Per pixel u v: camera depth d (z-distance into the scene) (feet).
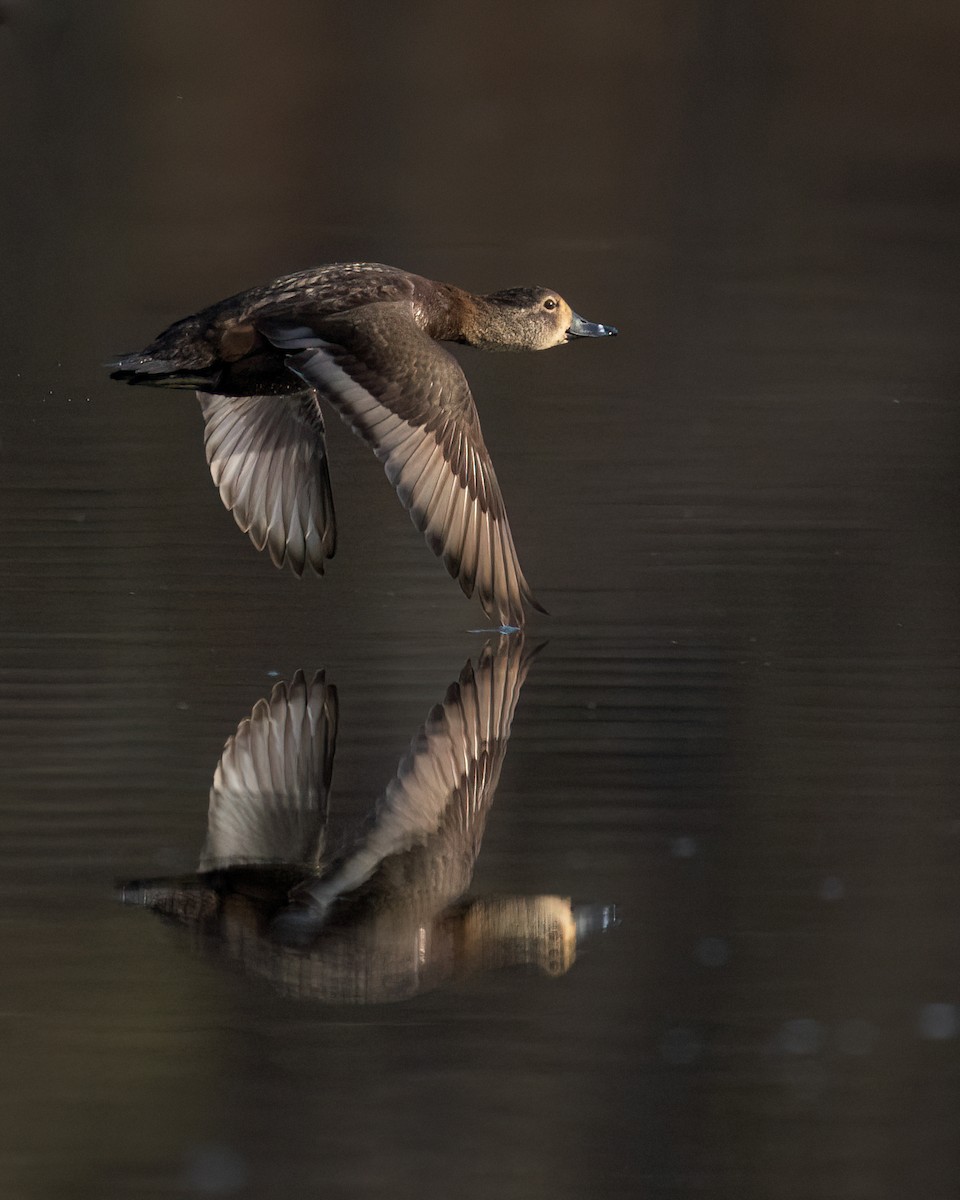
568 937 28.96
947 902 29.63
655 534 50.60
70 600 44.68
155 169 108.06
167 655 41.16
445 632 43.14
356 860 31.27
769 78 132.98
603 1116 24.30
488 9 146.61
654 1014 26.61
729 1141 23.82
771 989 27.40
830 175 110.42
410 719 37.42
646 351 73.72
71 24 131.54
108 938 28.73
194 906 29.63
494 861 31.17
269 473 40.24
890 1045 25.91
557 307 42.63
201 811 33.04
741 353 73.41
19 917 29.19
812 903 29.84
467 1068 25.43
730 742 36.19
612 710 37.99
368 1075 25.25
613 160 113.09
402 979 27.84
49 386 66.54
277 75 127.24
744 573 47.26
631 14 148.36
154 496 53.78
